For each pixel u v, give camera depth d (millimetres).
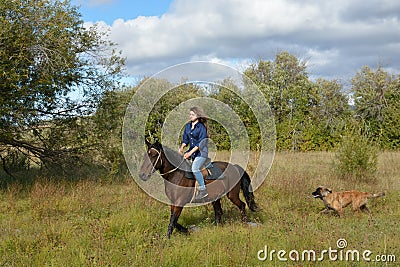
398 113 31453
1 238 7547
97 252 6520
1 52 10781
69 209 9914
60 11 12344
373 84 39281
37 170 14891
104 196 11383
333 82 41188
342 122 31219
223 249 6598
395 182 14328
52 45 11953
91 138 14195
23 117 12008
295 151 27891
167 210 9578
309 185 12156
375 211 10242
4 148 13656
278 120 31344
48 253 6590
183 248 6770
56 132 13734
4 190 11859
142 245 7145
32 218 9219
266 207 10266
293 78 39062
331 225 8430
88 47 13586
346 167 14555
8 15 11242
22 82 11727
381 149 28219
